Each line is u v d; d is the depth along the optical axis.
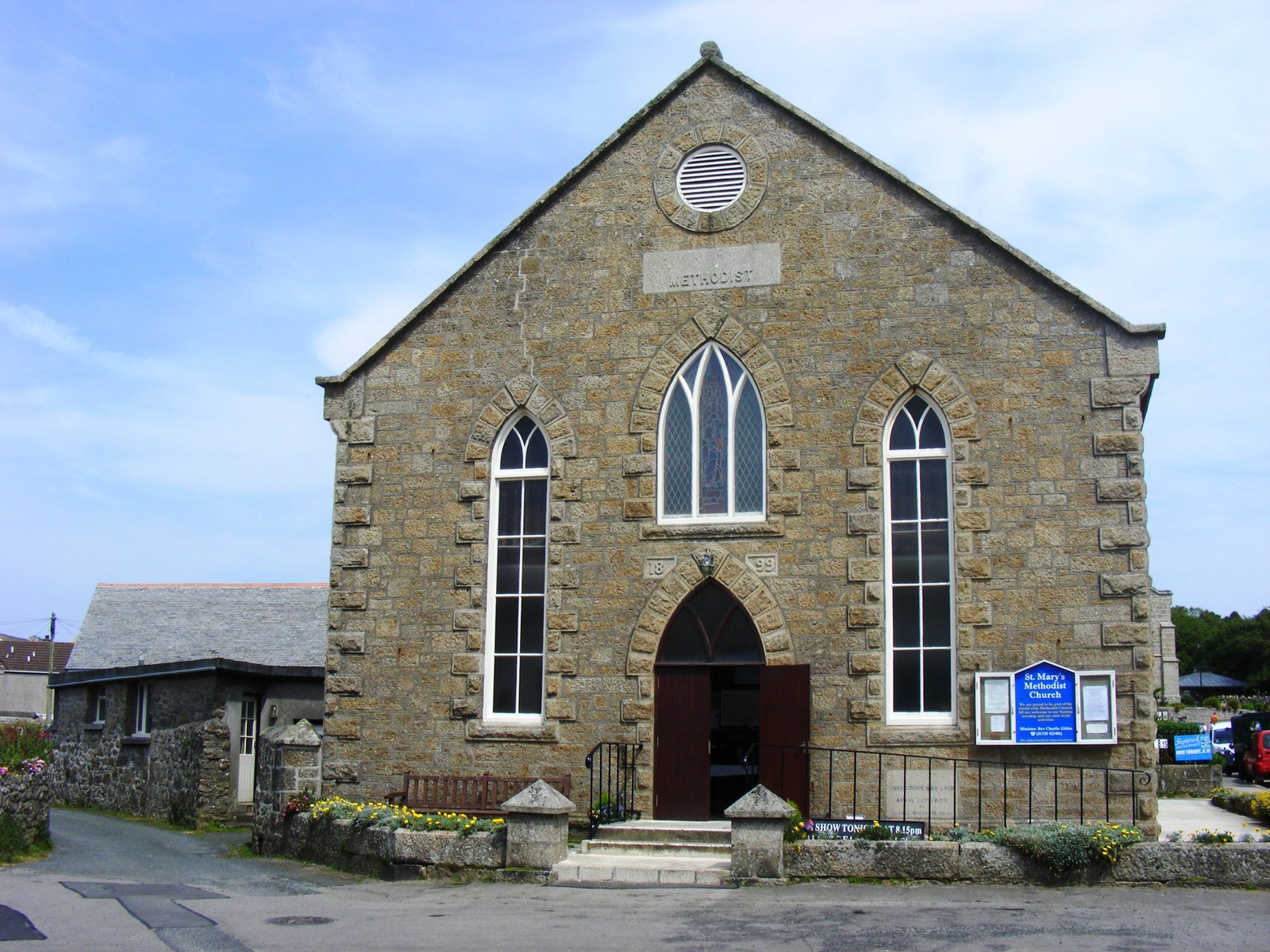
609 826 18.70
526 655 20.73
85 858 19.84
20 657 70.75
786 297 20.41
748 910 14.34
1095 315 19.28
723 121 21.16
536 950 12.37
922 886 15.75
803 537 19.67
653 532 20.25
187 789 26.28
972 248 19.84
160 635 32.19
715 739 21.52
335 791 20.86
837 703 19.12
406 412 21.69
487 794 19.95
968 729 18.67
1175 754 39.47
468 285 21.78
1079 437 19.05
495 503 21.23
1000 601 18.91
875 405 19.78
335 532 21.58
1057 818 18.23
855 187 20.45
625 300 21.06
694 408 20.70
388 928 13.55
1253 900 14.67
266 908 15.00
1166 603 71.75
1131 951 12.02
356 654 21.16
